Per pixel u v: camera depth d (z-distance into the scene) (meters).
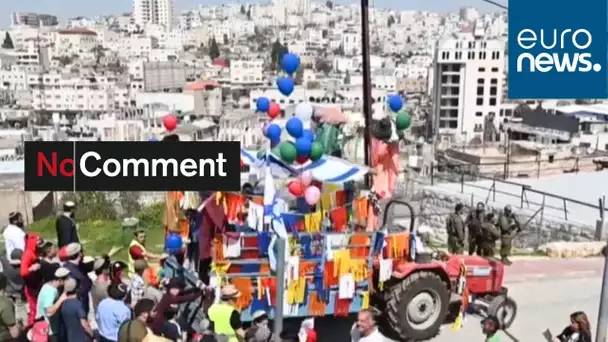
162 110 178.50
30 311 9.44
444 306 10.07
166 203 9.96
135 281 8.89
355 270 9.38
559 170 35.53
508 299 10.81
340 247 9.32
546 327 10.91
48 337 8.21
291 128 9.17
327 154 10.62
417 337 9.91
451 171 29.42
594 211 18.75
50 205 18.56
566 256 15.08
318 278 9.19
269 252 8.82
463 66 149.25
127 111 182.25
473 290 10.82
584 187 22.97
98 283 8.77
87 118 185.75
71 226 10.88
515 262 14.52
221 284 8.64
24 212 18.38
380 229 9.84
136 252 9.87
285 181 10.04
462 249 13.92
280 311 5.97
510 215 14.40
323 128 10.66
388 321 9.85
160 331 7.71
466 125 150.25
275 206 8.67
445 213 20.00
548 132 79.31
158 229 16.56
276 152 9.41
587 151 55.97
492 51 149.50
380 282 9.59
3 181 22.92
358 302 9.55
